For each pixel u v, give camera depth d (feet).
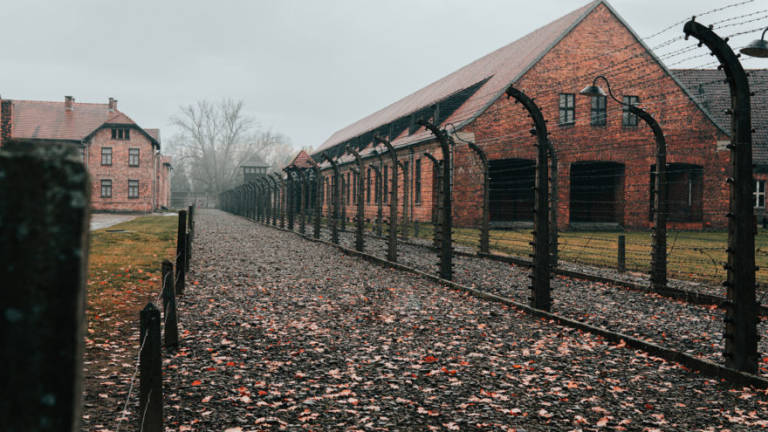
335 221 65.51
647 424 14.03
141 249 55.36
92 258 45.32
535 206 27.96
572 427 13.79
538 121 27.71
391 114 159.63
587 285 36.73
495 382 17.10
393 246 45.98
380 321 25.44
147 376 10.66
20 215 2.39
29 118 180.14
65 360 2.50
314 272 41.37
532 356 20.06
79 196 2.44
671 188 107.76
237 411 14.40
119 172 178.60
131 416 13.52
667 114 101.14
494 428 13.66
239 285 34.83
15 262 2.40
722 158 103.50
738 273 17.85
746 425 14.02
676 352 19.51
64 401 2.52
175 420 13.67
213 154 296.30
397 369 18.28
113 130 178.40
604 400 15.71
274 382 16.79
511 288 35.94
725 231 98.58
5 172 2.37
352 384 16.72
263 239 74.33
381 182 74.08
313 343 21.34
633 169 100.94
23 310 2.43
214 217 161.27
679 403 15.60
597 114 99.45
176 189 331.98
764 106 117.70
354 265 45.80
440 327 24.41
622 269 41.39
